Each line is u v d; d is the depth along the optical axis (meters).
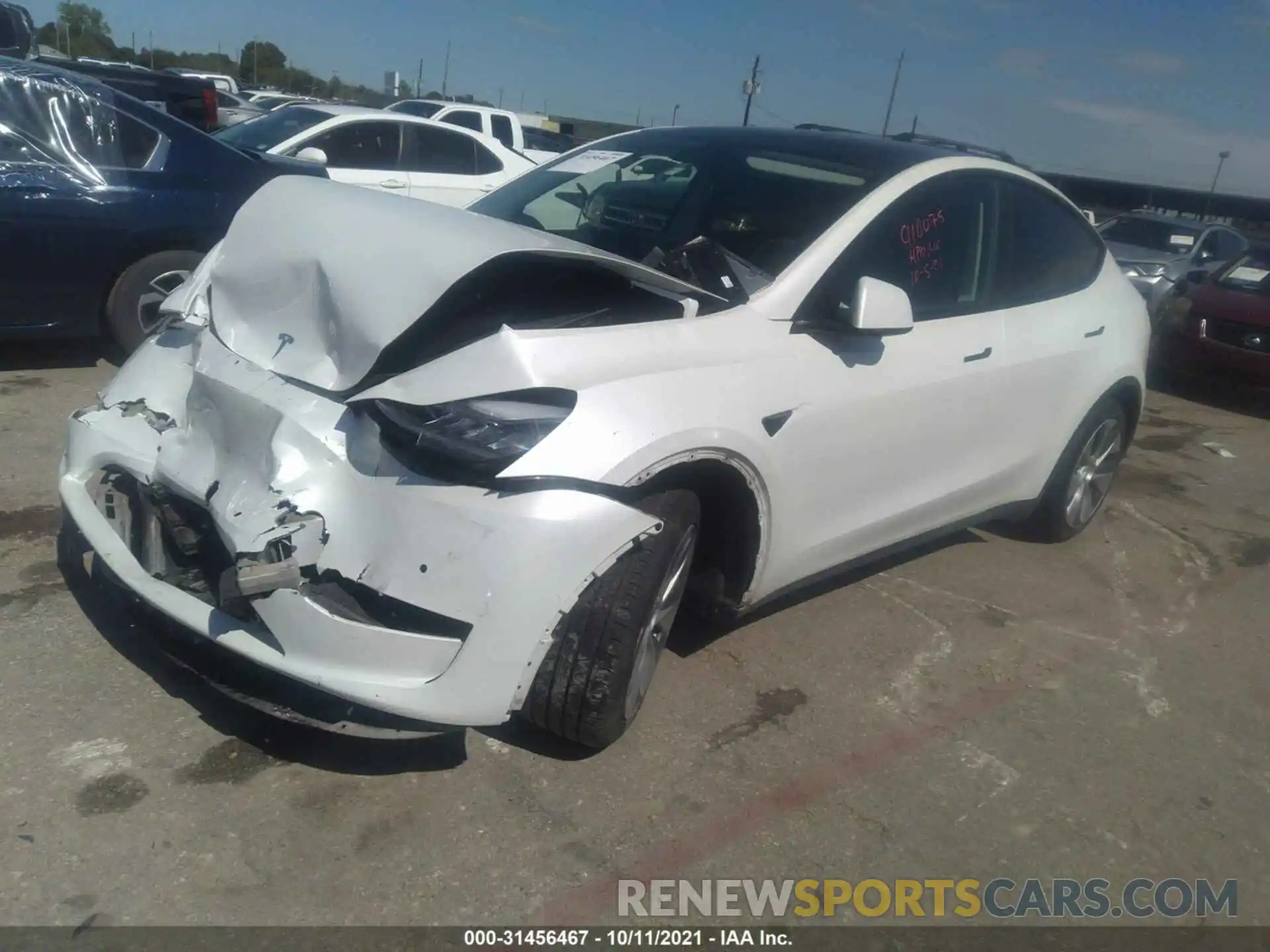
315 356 2.81
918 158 4.02
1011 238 4.34
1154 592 4.89
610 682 2.80
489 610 2.52
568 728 2.88
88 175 5.68
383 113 10.17
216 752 2.92
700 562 3.36
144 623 2.91
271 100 21.97
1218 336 9.19
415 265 2.73
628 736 3.21
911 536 4.06
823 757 3.27
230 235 3.18
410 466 2.60
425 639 2.54
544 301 3.20
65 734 2.91
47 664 3.20
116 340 5.96
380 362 2.70
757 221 3.72
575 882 2.63
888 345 3.63
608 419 2.68
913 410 3.71
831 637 4.01
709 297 3.24
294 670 2.53
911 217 3.83
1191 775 3.46
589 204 4.14
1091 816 3.18
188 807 2.70
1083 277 4.81
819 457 3.37
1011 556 5.06
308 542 2.57
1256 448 7.88
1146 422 8.41
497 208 4.31
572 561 2.57
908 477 3.86
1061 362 4.48
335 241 2.90
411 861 2.62
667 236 3.81
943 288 3.97
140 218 5.80
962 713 3.64
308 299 2.87
